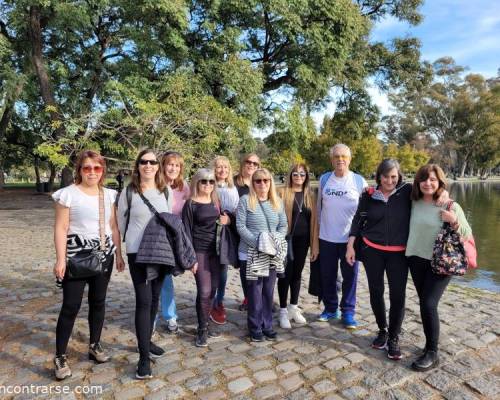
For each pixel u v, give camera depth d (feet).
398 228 10.93
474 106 191.01
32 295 16.46
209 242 11.87
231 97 46.65
